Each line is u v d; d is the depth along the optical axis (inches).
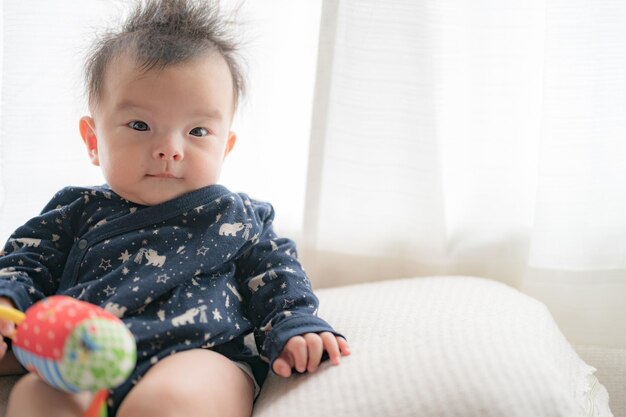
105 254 45.6
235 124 60.0
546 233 56.7
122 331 33.4
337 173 58.3
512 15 55.4
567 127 54.7
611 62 53.8
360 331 47.1
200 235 46.4
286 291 46.4
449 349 42.4
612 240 56.7
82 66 54.3
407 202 58.5
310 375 42.8
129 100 45.3
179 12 48.8
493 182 57.6
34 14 56.0
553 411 38.6
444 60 56.8
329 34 55.9
